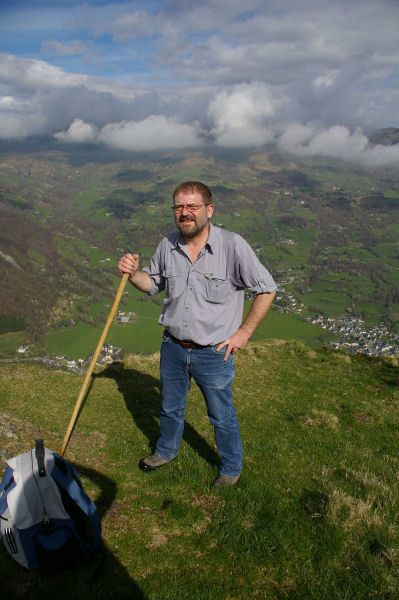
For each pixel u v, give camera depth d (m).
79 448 4.81
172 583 2.99
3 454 4.23
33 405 5.99
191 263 3.63
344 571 3.29
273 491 4.29
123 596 2.81
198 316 3.64
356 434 6.59
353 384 9.42
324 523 3.79
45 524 2.82
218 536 3.55
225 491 4.16
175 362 3.91
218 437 4.15
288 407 7.62
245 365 10.05
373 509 4.20
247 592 3.02
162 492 4.14
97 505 3.72
